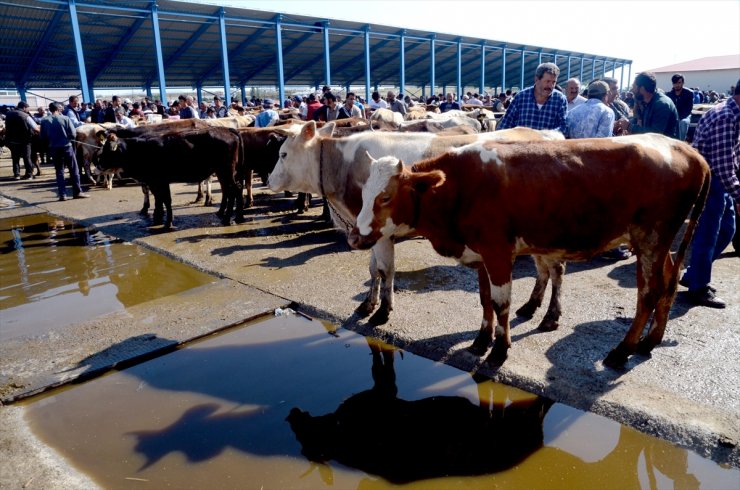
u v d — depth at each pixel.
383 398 3.73
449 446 3.21
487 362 3.96
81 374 4.05
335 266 6.48
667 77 46.91
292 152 5.48
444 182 3.82
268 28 29.80
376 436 3.33
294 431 3.39
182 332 4.73
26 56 28.78
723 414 3.19
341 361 4.27
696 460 2.98
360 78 46.47
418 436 3.32
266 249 7.38
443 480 2.92
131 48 29.45
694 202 3.73
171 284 6.29
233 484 2.93
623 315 4.76
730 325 4.46
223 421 3.51
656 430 3.15
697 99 22.52
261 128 10.04
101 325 4.95
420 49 40.69
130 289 6.19
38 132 15.98
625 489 2.80
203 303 5.41
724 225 4.93
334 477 2.97
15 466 3.09
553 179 3.60
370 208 3.92
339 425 3.45
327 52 29.97
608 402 3.38
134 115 18.56
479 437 3.28
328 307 5.13
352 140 5.19
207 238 8.12
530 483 2.88
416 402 3.67
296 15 28.19
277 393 3.83
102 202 11.48
